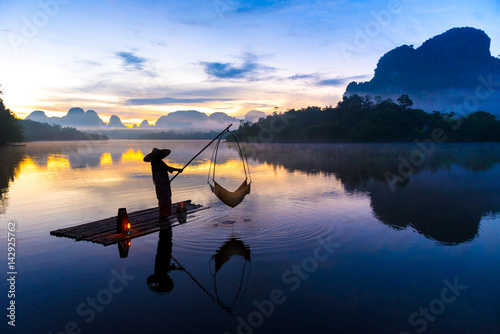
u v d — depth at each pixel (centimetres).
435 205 994
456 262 556
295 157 3456
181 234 715
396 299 433
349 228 752
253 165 2517
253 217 850
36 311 411
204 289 465
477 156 3409
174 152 4731
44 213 945
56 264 563
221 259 574
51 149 5922
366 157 3378
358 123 9206
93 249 635
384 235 702
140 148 6469
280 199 1095
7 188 1402
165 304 425
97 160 3147
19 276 516
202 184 1529
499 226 773
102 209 995
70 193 1277
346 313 399
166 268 540
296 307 413
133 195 1233
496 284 474
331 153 4231
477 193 1202
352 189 1304
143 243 664
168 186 848
